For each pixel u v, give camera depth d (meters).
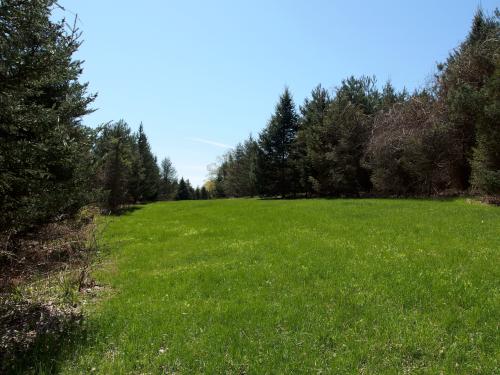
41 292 8.70
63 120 11.19
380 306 6.99
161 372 5.13
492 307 6.64
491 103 21.02
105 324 6.62
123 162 35.16
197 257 12.28
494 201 21.09
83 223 12.81
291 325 6.37
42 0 5.75
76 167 11.10
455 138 26.55
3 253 7.86
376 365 5.12
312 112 44.94
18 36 5.59
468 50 26.56
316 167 40.59
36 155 6.37
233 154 90.25
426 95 30.16
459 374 4.84
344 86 43.44
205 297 8.13
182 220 23.98
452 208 19.58
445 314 6.50
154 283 9.46
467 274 8.48
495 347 5.39
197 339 5.97
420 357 5.30
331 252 11.22
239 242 14.12
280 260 10.80
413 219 16.33
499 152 20.34
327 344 5.75
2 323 6.85
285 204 28.94
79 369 5.16
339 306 7.10
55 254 10.62
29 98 10.54
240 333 6.14
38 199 6.99
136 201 54.12
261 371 5.01
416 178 30.36
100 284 9.97
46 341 5.95
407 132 28.70
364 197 36.31
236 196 82.56
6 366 5.20
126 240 17.16
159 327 6.44
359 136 37.12
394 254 10.55
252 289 8.45
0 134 6.04
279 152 48.88
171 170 94.62
